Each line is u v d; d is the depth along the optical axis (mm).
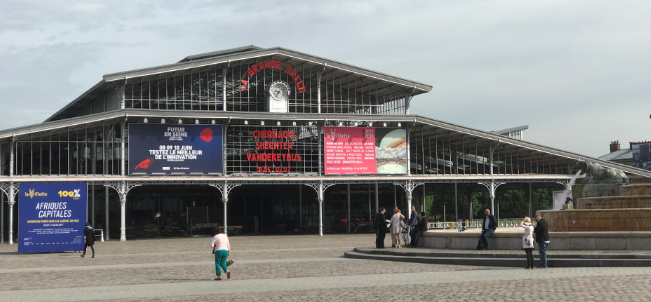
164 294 16562
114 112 48531
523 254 23078
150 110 49469
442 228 59562
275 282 18922
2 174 48375
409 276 19781
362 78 58719
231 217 58156
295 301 14617
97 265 27250
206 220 57844
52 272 24172
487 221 26125
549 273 19328
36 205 36719
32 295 17031
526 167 61531
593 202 30109
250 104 55438
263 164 54656
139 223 58031
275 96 55219
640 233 22531
